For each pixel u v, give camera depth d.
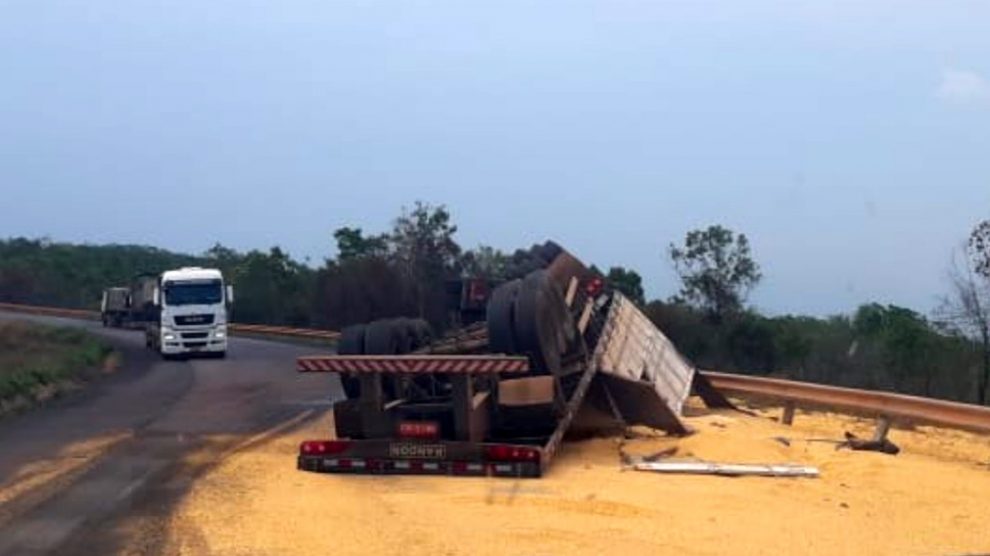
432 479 16.50
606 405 20.02
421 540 12.45
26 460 18.38
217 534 12.68
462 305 23.39
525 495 15.20
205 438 21.16
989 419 18.20
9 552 11.81
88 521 13.35
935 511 14.84
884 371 32.97
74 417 25.12
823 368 35.62
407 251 62.19
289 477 16.61
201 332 49.38
